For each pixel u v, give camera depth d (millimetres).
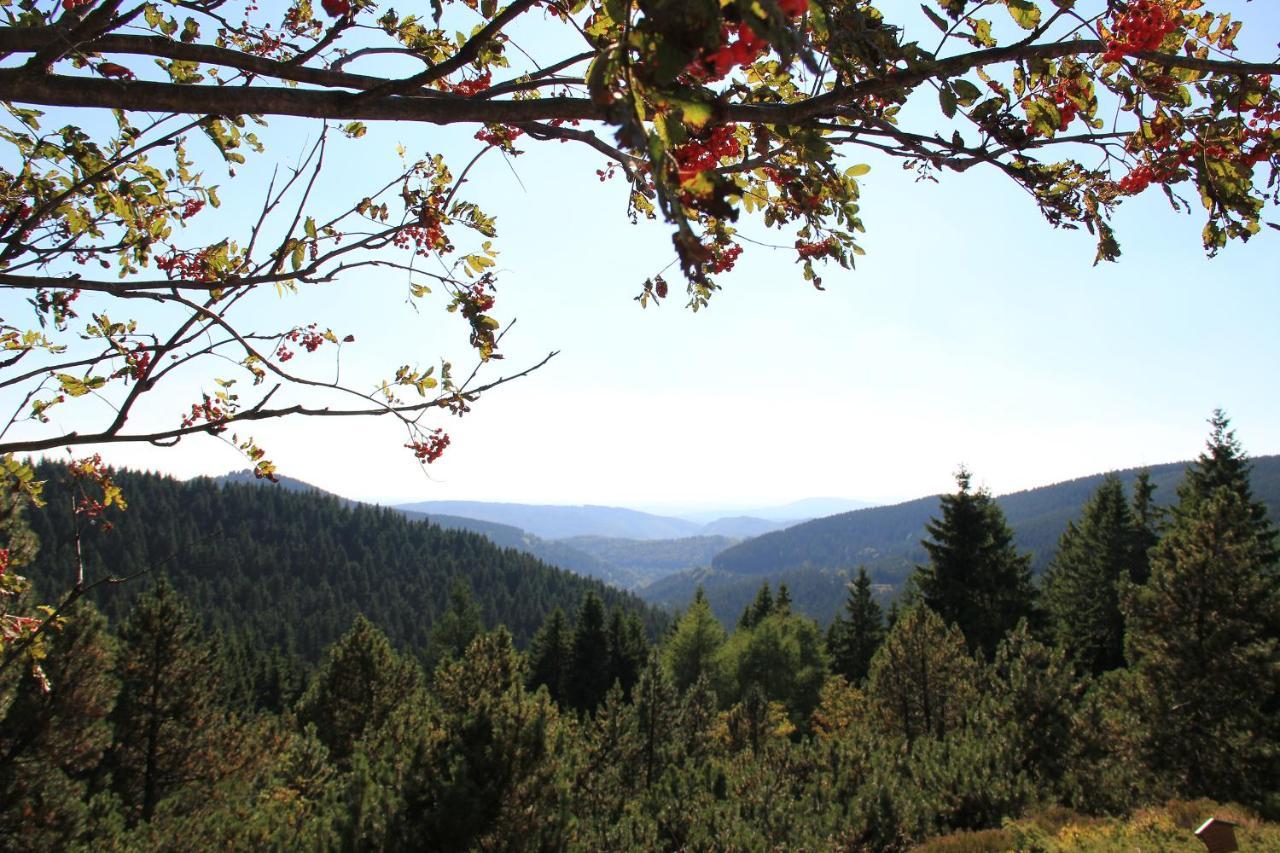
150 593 18750
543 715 10719
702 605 44094
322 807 12211
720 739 26594
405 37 2971
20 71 1560
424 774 9922
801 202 2518
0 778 11359
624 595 143625
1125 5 1861
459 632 58938
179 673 18469
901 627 23109
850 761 16812
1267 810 15508
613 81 1151
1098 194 2238
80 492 3625
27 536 5535
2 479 3484
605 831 12359
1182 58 1870
